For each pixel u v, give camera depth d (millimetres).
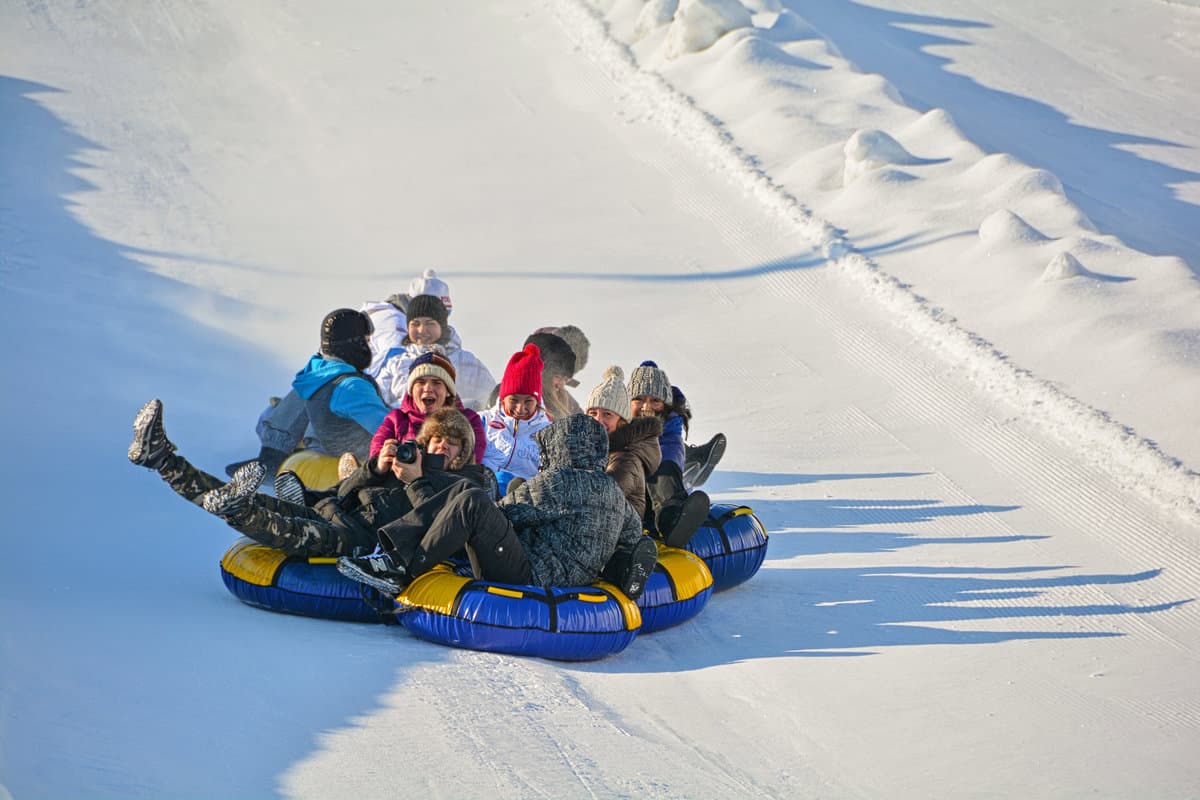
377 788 13586
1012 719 18641
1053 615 24406
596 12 90438
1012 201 54125
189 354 42281
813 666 20594
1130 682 20828
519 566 20281
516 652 19562
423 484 21078
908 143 62594
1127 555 28609
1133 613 24812
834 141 64562
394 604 20188
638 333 47406
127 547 24266
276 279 52438
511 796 13875
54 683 14891
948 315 45656
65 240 52969
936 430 37688
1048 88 84188
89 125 69438
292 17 90625
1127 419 36156
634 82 77250
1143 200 64500
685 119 70375
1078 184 65938
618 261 54938
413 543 19750
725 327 47812
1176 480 32438
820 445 36781
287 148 69188
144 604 19891
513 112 74875
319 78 80062
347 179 65312
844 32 92312
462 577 19922
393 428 24266
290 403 30203
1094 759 17203
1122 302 43219
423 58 84062
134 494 28453
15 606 18219
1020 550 28750
